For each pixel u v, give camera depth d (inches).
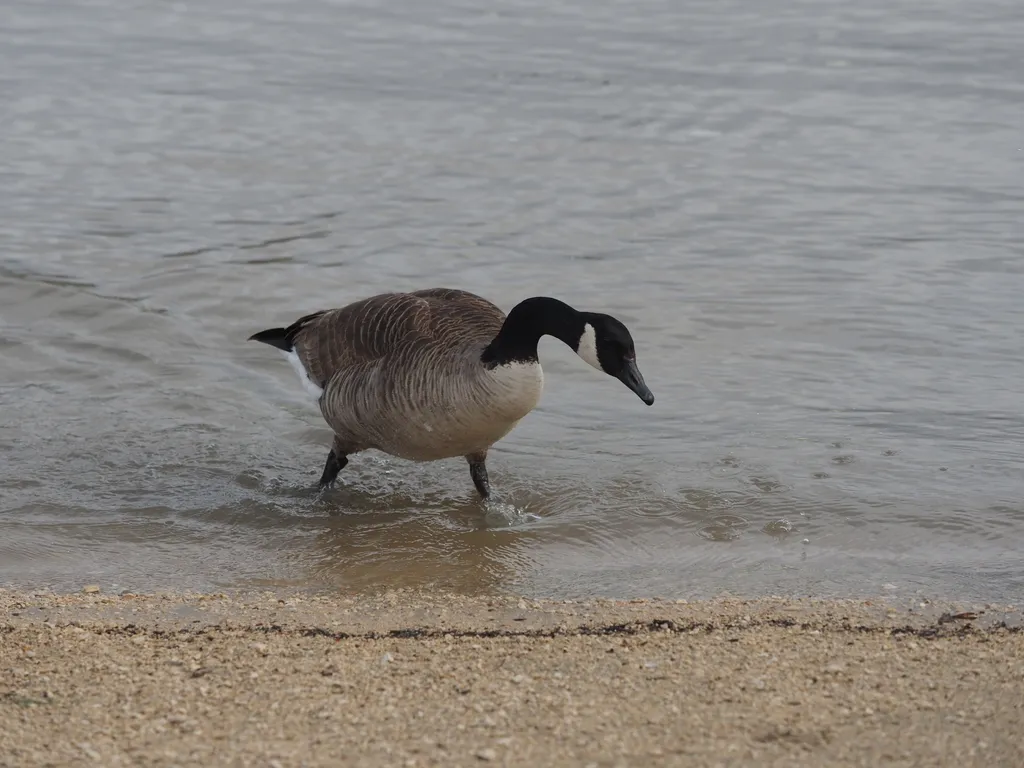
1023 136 877.8
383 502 465.1
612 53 1064.2
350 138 872.9
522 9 1196.5
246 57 1056.2
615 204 765.9
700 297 642.2
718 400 538.6
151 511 453.4
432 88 978.1
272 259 688.4
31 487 467.2
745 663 306.0
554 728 270.8
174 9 1198.9
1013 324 605.0
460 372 417.4
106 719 279.1
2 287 648.4
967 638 329.4
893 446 491.8
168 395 551.5
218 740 268.4
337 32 1127.0
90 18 1164.5
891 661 307.1
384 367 436.1
